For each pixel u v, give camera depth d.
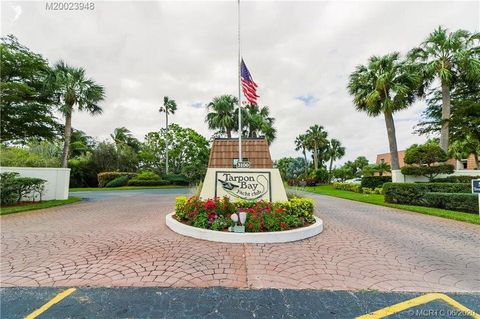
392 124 14.61
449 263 3.83
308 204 6.05
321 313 2.44
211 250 4.25
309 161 47.91
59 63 13.58
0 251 4.18
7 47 11.20
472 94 15.02
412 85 14.03
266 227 5.00
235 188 6.25
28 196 10.83
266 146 11.42
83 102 13.93
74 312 2.40
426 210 8.85
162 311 2.44
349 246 4.63
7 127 11.95
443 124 13.65
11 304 2.54
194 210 5.52
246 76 6.99
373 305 2.59
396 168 14.48
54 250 4.23
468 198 8.33
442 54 13.49
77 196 14.85
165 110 32.00
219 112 23.34
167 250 4.23
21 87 10.81
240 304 2.58
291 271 3.44
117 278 3.15
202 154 32.47
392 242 4.93
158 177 27.83
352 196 15.72
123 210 8.90
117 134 36.78
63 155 13.35
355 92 15.73
